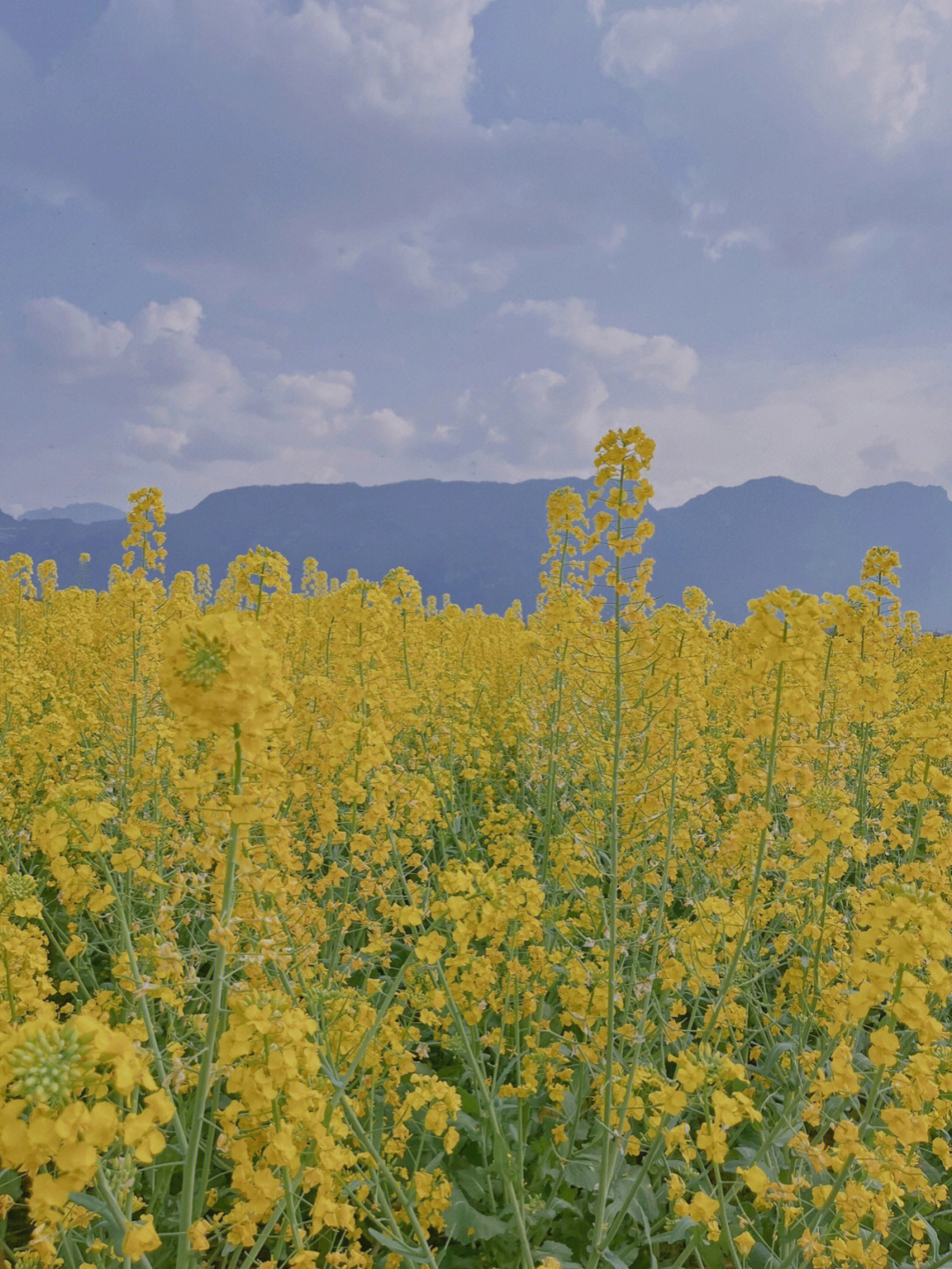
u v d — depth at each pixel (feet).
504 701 30.19
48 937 14.02
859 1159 8.48
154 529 20.03
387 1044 12.04
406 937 11.82
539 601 24.48
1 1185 10.16
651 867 16.12
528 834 22.08
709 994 15.64
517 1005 12.24
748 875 15.84
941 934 8.07
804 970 13.82
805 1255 9.29
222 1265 10.18
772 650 11.47
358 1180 9.41
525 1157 13.17
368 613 15.80
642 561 12.43
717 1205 8.79
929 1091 8.39
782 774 11.80
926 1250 10.88
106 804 10.73
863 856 11.96
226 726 7.28
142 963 12.02
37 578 45.96
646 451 12.39
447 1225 11.00
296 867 11.32
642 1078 11.43
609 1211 11.00
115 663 20.33
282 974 10.78
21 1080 5.28
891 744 21.70
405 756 21.79
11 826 17.13
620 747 12.77
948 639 33.76
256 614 13.82
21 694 21.77
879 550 21.62
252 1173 7.18
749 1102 8.69
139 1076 5.71
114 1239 7.87
